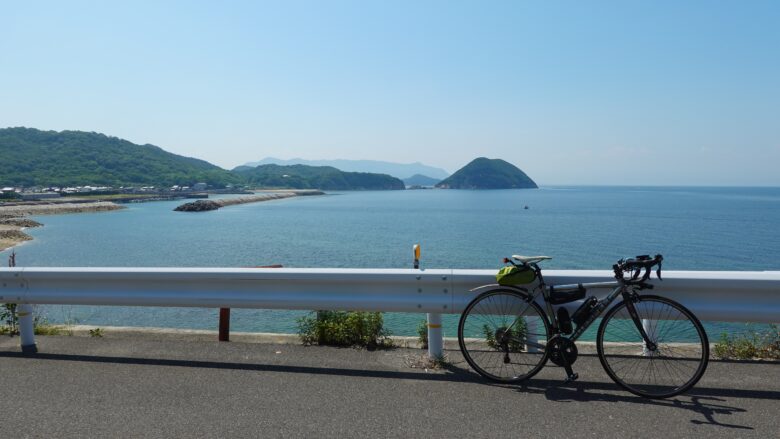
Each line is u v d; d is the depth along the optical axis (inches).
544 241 2081.7
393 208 5718.5
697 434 118.0
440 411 132.8
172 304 189.8
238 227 3031.5
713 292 161.9
